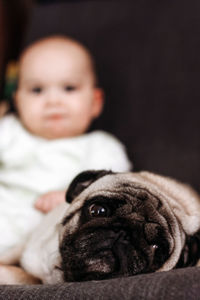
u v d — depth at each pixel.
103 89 2.76
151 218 1.36
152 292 0.96
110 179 1.51
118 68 2.77
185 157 2.48
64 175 2.20
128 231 1.35
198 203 1.61
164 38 2.75
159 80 2.67
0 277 1.52
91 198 1.44
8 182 2.17
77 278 1.38
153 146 2.56
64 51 2.46
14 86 3.43
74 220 1.44
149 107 2.64
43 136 2.38
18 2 4.07
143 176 1.72
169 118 2.58
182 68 2.65
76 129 2.41
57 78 2.38
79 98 2.41
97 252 1.35
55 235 1.52
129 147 2.60
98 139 2.38
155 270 1.32
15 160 2.29
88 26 2.94
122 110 2.68
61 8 3.07
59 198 1.92
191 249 1.41
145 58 2.74
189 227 1.44
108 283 1.06
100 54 2.84
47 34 3.01
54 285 1.12
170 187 1.66
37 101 2.38
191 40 2.69
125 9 2.91
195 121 2.53
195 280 0.97
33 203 2.01
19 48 4.09
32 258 1.58
